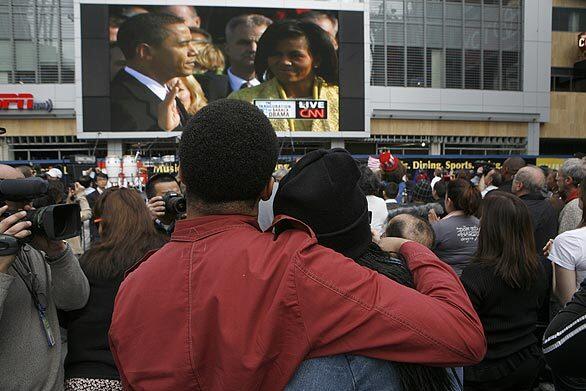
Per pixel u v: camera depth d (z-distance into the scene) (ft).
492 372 8.80
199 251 3.69
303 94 82.17
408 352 3.30
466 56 94.84
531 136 97.81
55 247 6.97
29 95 82.33
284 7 81.66
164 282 3.69
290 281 3.32
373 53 91.71
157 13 78.69
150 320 3.64
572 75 104.17
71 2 82.94
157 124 78.74
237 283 3.42
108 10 78.02
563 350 4.94
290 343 3.30
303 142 86.89
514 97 96.43
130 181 41.16
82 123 78.02
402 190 33.14
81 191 27.50
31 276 6.91
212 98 80.02
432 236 8.52
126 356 3.73
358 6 83.61
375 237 5.06
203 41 79.77
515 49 96.68
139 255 8.02
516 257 8.69
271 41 81.35
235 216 3.84
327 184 3.72
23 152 84.74
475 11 94.94
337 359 3.36
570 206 14.57
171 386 3.49
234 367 3.25
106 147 82.74
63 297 7.23
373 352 3.31
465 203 13.08
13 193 5.65
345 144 92.99
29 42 82.79
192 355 3.43
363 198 4.01
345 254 3.81
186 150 3.80
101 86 78.13
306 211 3.70
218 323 3.36
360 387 3.35
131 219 8.30
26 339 6.68
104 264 7.84
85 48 77.71
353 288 3.31
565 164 16.62
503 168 20.16
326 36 82.84
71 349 7.77
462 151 96.37
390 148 94.68
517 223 8.79
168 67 78.95
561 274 10.22
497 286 8.75
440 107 93.86
